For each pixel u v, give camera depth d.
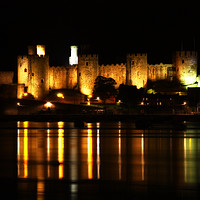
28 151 124.12
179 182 89.44
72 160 110.56
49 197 80.75
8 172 96.88
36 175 94.19
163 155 118.44
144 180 90.75
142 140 147.25
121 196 81.38
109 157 115.19
